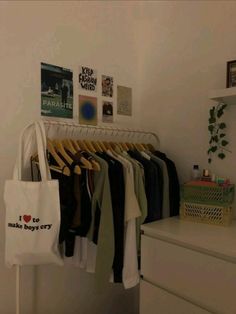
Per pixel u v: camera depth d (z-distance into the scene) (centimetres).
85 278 204
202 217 173
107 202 154
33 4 177
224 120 186
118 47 224
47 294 186
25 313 176
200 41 200
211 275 134
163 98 223
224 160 186
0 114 165
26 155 172
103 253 153
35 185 139
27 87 175
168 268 152
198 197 174
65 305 195
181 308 146
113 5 220
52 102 185
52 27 186
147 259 162
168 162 199
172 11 216
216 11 191
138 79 239
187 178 208
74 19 197
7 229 142
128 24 231
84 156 162
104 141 205
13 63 169
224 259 131
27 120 175
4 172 167
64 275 194
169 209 190
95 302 211
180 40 211
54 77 187
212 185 169
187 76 207
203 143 197
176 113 214
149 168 179
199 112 200
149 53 233
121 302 227
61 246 165
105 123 215
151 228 162
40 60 180
